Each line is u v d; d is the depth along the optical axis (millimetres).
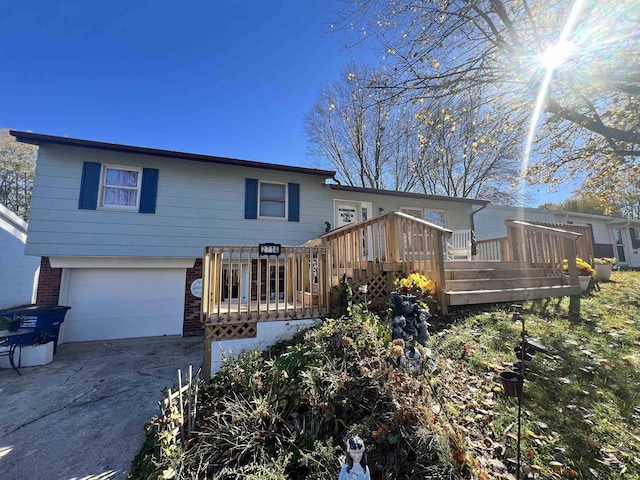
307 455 2145
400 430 2107
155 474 2297
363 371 2736
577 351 3350
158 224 7977
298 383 2986
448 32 4348
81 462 2848
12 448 3074
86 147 7340
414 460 1992
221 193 8664
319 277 4898
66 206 7234
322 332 3758
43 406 4043
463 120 5832
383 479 1940
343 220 10203
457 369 3145
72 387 4711
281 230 9203
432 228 4895
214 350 4277
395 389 2367
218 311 4336
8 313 5828
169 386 4727
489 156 14156
